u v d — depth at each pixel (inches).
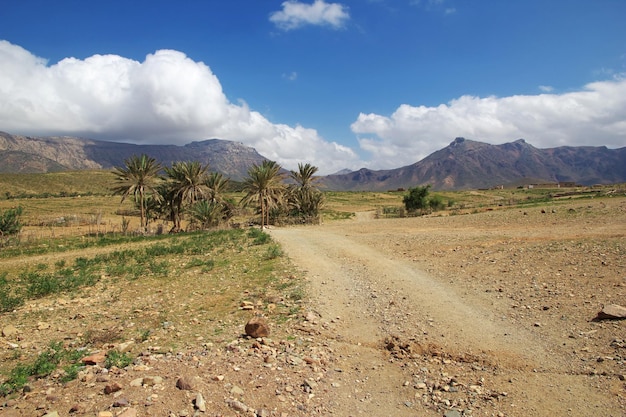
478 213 1462.8
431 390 217.0
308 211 1994.3
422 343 285.3
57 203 3425.2
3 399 197.9
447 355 265.0
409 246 757.9
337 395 211.3
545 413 189.3
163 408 180.2
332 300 410.0
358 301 406.0
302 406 195.2
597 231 684.7
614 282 378.9
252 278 534.9
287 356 258.5
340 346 286.7
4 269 735.1
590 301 340.8
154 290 499.5
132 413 170.6
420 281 477.1
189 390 198.5
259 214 1990.7
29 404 185.9
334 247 821.9
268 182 1663.4
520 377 228.8
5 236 1212.5
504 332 299.4
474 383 223.8
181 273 607.8
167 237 1285.7
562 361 244.8
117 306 427.5
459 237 803.4
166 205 1770.4
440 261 585.9
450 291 422.9
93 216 2249.0
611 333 272.7
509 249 601.3
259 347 273.1
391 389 220.1
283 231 1315.2
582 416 185.3
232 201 2050.9
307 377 228.7
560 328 295.6
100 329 342.6
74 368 231.3
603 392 204.2
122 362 239.0
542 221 943.0
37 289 507.2
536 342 276.5
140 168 1638.8
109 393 193.3
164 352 270.4
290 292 444.5
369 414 193.3
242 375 224.1
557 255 519.2
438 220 1286.9
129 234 1454.2
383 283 477.4
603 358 239.9
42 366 237.5
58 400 187.8
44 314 403.5
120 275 612.4
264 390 208.4
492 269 498.0
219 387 206.4
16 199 3848.4
